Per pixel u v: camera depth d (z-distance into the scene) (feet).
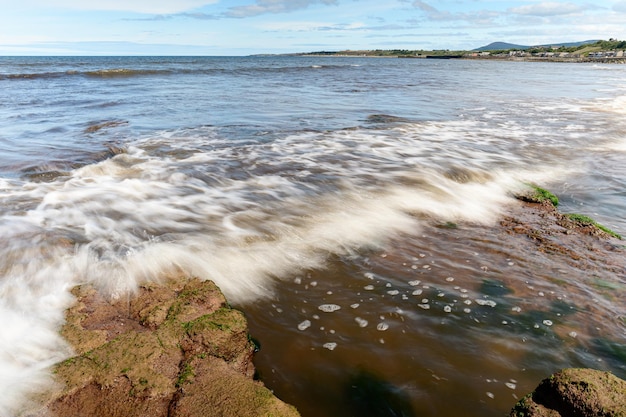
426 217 25.50
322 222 23.97
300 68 230.07
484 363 13.29
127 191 27.66
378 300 16.72
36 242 19.74
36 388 11.22
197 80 121.90
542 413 10.42
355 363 13.26
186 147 38.91
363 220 24.54
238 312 14.79
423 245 21.67
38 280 16.55
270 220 23.91
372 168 33.99
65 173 30.73
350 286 17.74
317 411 11.51
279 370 12.94
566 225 24.58
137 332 13.34
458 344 14.16
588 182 33.94
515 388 12.31
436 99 83.30
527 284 17.95
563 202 29.86
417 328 14.99
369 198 27.89
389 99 81.35
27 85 96.94
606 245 22.00
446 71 227.81
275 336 14.52
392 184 30.53
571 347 14.07
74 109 60.39
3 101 67.92
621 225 26.02
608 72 239.71
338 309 16.12
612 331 14.94
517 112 67.36
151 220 23.25
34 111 57.98
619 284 18.01
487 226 24.43
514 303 16.57
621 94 100.73
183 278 17.22
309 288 17.54
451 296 17.01
